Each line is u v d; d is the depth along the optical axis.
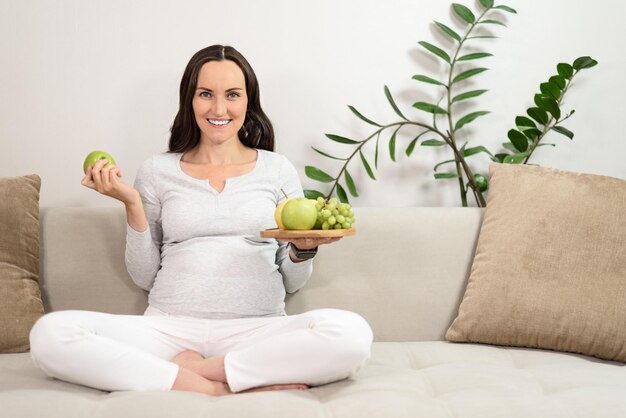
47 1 2.64
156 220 2.23
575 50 2.79
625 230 2.17
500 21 2.77
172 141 2.32
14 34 2.64
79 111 2.67
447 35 2.75
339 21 2.72
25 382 1.76
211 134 2.20
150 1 2.66
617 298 2.10
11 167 2.67
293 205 1.97
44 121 2.67
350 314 1.79
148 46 2.67
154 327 1.98
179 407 1.58
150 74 2.68
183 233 2.14
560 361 2.06
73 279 2.32
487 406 1.61
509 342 2.19
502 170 2.40
